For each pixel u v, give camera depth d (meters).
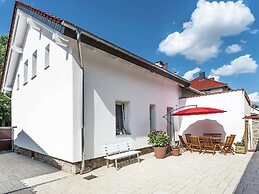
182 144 11.06
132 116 8.86
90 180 5.53
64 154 6.54
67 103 6.53
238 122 10.19
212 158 8.35
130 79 8.95
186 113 9.39
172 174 6.02
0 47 20.33
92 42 6.39
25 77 10.56
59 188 4.94
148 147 9.63
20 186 5.14
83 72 6.54
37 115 8.55
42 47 8.41
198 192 4.57
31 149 9.05
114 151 7.52
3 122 19.16
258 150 10.45
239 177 5.69
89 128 6.84
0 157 9.60
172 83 12.12
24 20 9.70
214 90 25.30
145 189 4.79
